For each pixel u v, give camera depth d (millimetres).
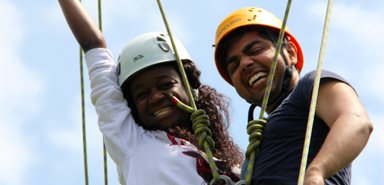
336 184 7188
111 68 8812
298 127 7426
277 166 7344
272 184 7297
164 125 8594
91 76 8742
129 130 8523
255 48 8359
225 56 8578
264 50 8344
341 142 6648
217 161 8430
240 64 8359
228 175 8367
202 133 8078
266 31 8445
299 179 6324
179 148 8383
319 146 7301
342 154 6609
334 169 6570
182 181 8148
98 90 8672
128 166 8391
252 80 8289
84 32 8836
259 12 8602
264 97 7609
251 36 8430
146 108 8656
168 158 8289
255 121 7586
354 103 7070
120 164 8477
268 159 7418
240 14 8586
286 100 7621
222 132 9164
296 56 8609
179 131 8531
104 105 8602
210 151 8016
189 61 9070
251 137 7559
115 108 8609
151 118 8633
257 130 7559
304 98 7457
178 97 8680
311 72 7543
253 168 7496
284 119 7512
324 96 7285
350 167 7457
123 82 8734
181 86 8766
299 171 6766
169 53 8859
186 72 9016
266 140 7531
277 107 8047
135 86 8703
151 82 8672
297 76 8438
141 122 8734
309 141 6668
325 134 7332
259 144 7543
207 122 8172
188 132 8555
